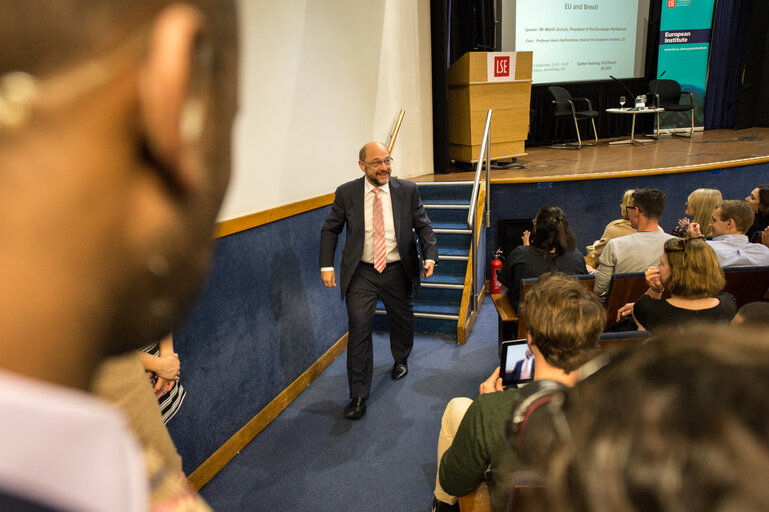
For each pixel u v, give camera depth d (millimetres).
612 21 8523
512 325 3238
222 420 2600
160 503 215
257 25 2697
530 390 1053
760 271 2654
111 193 173
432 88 5547
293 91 3074
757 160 6156
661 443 194
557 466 222
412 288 3369
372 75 4266
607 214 5648
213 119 194
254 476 2562
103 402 174
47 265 164
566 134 8750
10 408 130
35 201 161
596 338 1343
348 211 3025
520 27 7941
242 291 2684
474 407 1398
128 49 169
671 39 8875
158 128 174
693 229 3104
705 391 199
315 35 3291
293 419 3016
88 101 165
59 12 158
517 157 6590
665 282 2227
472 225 3977
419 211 3229
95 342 180
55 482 132
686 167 5734
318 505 2381
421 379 3408
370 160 2934
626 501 192
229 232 2529
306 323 3330
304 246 3254
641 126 9359
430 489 2451
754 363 202
